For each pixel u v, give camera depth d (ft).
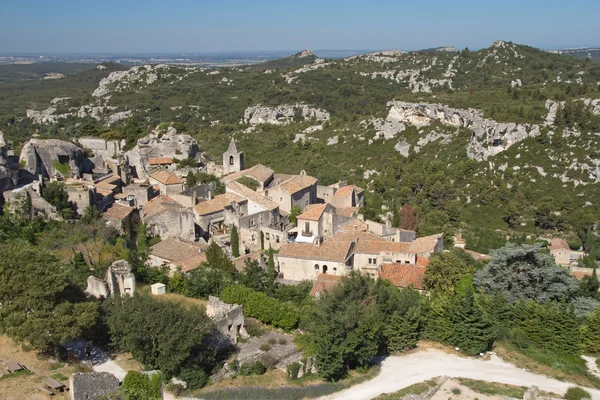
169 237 269.44
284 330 196.34
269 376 167.63
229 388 156.35
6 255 162.30
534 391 161.38
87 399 122.93
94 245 243.81
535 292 231.71
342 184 420.36
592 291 261.85
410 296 216.13
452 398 162.09
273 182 380.37
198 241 286.87
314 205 336.70
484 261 292.40
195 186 347.77
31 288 156.15
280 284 248.11
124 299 169.68
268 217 314.55
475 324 197.06
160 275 228.22
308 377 170.60
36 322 151.43
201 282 217.36
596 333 202.59
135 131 474.49
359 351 176.35
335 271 257.55
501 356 196.34
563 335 200.85
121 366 159.12
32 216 255.91
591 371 189.98
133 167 398.83
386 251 263.90
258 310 197.77
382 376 177.68
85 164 343.26
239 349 179.42
